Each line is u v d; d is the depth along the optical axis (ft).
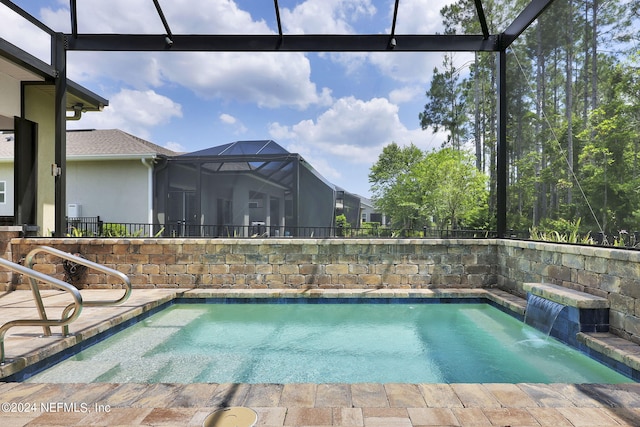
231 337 13.42
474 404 6.89
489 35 18.89
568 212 13.84
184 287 18.54
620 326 10.55
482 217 21.35
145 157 25.90
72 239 18.35
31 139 22.98
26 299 16.05
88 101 25.41
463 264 18.66
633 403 6.92
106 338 12.71
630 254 10.07
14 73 20.04
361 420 6.29
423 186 21.81
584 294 11.78
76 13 18.89
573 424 6.16
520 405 6.85
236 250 18.61
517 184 17.88
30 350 9.63
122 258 18.48
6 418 6.37
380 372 10.31
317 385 7.76
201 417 6.39
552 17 14.74
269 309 17.04
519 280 16.51
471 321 15.30
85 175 26.55
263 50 19.48
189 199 25.57
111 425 6.12
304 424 6.16
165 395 7.27
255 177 24.95
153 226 24.59
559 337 12.09
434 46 19.11
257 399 7.10
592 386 7.69
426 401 7.01
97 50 19.40
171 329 14.20
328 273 18.61
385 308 17.13
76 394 7.30
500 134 19.12
